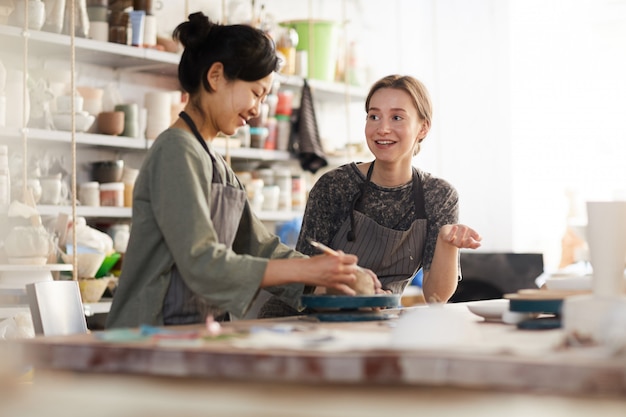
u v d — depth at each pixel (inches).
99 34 170.4
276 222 215.2
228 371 49.8
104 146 176.2
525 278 198.1
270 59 87.5
